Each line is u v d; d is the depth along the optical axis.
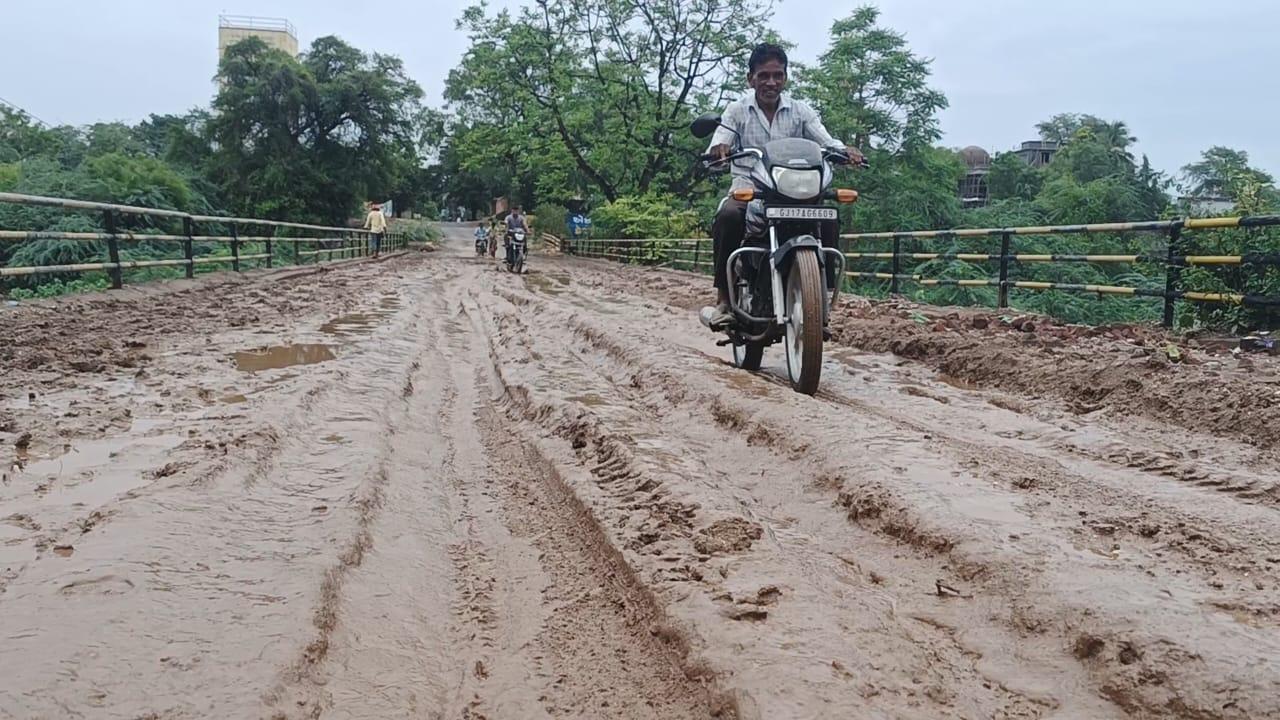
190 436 4.00
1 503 3.10
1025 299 13.86
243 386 5.23
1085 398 5.32
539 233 54.00
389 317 9.47
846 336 8.08
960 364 6.42
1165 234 9.11
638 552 2.76
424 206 93.19
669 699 2.01
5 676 1.86
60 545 2.65
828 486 3.49
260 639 2.10
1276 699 1.83
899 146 29.72
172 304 10.02
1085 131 43.47
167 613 2.20
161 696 1.83
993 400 5.41
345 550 2.72
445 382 6.12
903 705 1.88
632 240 29.62
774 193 5.42
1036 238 23.08
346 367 5.94
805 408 4.57
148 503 2.96
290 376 5.54
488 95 39.06
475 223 92.06
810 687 1.91
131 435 4.03
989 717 1.87
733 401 4.79
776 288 5.44
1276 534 2.88
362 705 1.95
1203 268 7.75
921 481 3.35
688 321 9.85
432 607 2.51
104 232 10.87
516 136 37.44
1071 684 2.01
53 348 6.45
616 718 1.95
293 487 3.36
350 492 3.31
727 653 2.08
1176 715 1.85
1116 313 12.95
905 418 4.91
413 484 3.62
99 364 5.82
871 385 5.94
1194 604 2.27
